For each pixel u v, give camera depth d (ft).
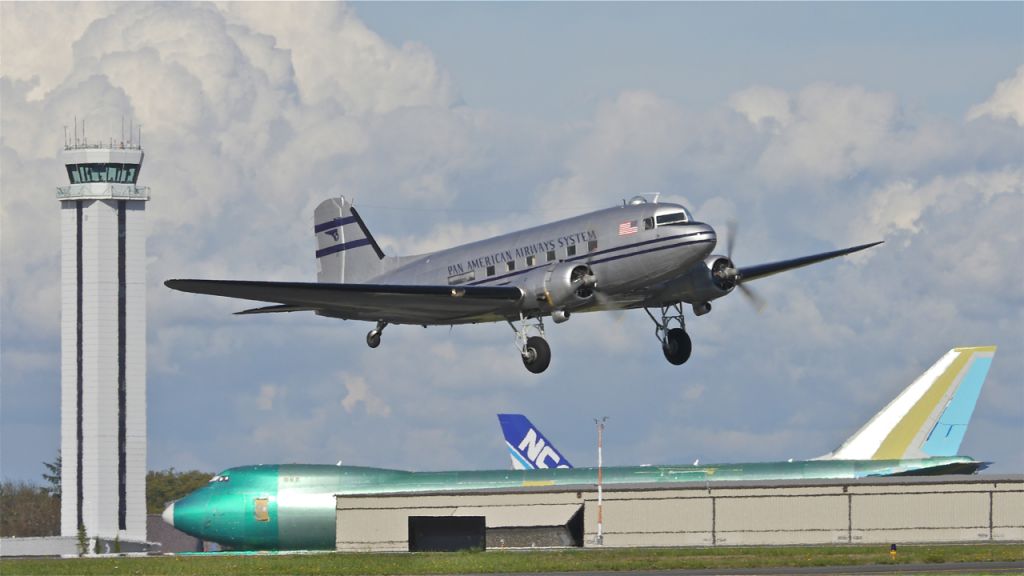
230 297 525.34
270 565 561.43
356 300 531.50
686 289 505.25
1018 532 590.55
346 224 642.22
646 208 494.59
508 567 501.97
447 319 549.95
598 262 499.51
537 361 514.68
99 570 593.83
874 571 436.76
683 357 518.37
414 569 515.09
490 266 536.01
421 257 595.88
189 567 580.71
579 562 514.68
